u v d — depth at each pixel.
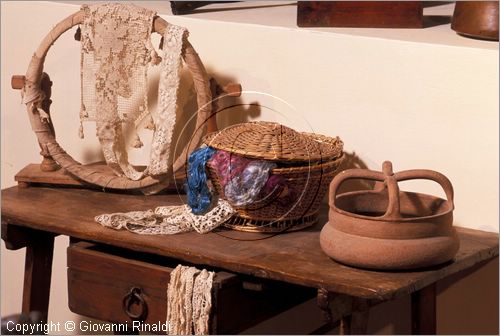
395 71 2.19
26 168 2.52
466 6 2.19
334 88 2.28
